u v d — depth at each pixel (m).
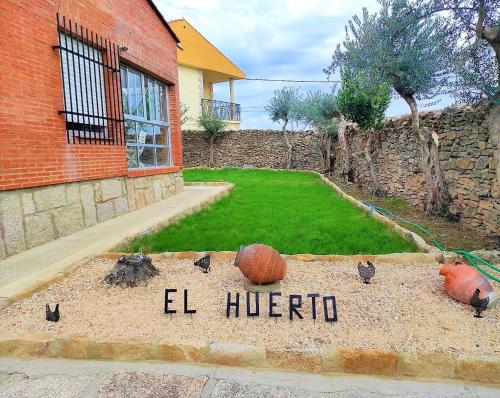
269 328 3.02
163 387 2.44
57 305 3.17
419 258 4.66
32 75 5.34
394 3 7.15
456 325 3.04
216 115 23.12
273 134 22.53
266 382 2.49
